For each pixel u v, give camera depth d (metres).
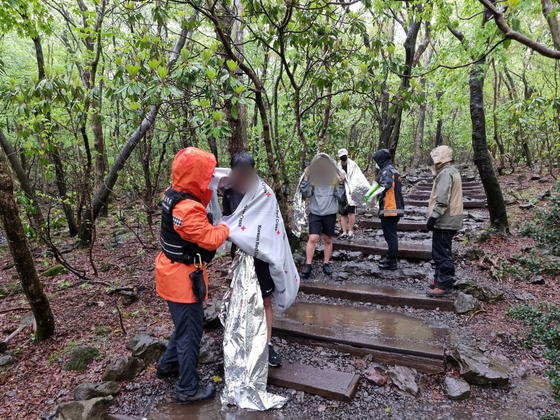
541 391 2.65
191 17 5.04
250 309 2.73
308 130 7.25
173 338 2.84
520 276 4.40
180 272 2.57
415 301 3.98
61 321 3.91
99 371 3.02
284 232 2.93
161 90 3.50
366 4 4.36
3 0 4.96
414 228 6.57
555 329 2.94
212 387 2.78
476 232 5.68
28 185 6.05
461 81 6.55
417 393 2.70
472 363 2.82
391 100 5.32
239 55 4.73
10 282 5.63
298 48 5.69
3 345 3.41
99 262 6.11
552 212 5.73
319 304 4.16
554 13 3.36
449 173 3.86
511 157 12.75
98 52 6.59
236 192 2.95
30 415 2.58
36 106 3.88
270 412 2.57
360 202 5.99
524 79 12.84
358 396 2.71
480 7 5.32
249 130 9.91
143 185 8.02
